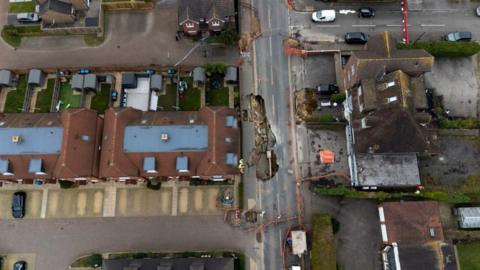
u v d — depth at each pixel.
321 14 78.62
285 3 80.94
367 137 66.50
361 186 68.81
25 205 70.00
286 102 75.56
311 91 76.19
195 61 77.69
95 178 67.00
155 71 75.81
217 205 70.31
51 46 78.56
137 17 80.44
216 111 64.25
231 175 65.19
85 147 64.19
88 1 78.69
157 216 70.00
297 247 66.12
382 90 65.88
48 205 70.19
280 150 73.12
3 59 77.69
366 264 67.81
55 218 69.75
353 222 69.56
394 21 80.00
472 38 79.25
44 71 75.56
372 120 65.75
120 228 69.44
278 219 69.75
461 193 68.12
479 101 75.94
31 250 68.31
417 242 63.47
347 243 68.62
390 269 65.19
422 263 62.28
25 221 69.56
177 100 73.81
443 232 67.19
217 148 62.28
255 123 74.50
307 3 81.12
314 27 79.69
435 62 77.56
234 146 64.94
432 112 74.06
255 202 70.56
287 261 68.00
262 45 78.56
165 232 69.31
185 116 66.94
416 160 69.06
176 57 78.00
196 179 70.81
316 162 72.50
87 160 64.06
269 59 77.81
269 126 74.38
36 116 67.56
